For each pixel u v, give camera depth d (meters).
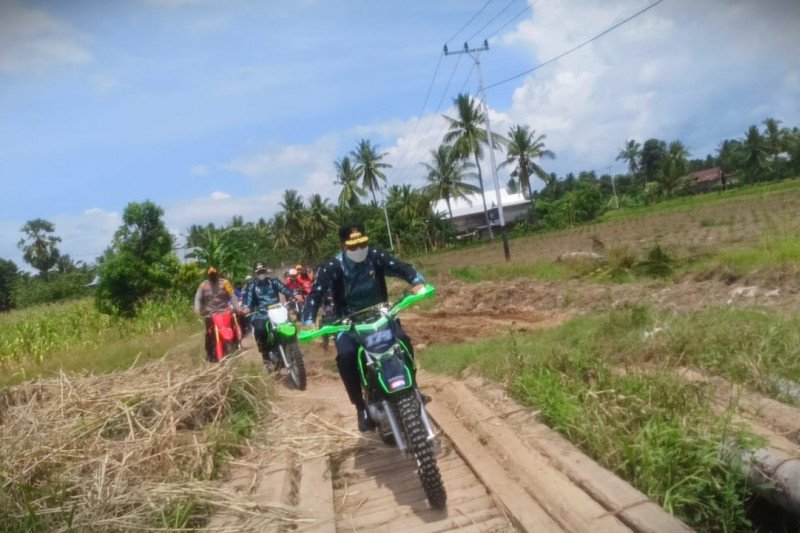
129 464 5.34
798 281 10.95
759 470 4.23
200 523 4.56
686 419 4.87
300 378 8.95
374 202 70.44
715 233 25.91
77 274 55.53
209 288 9.96
